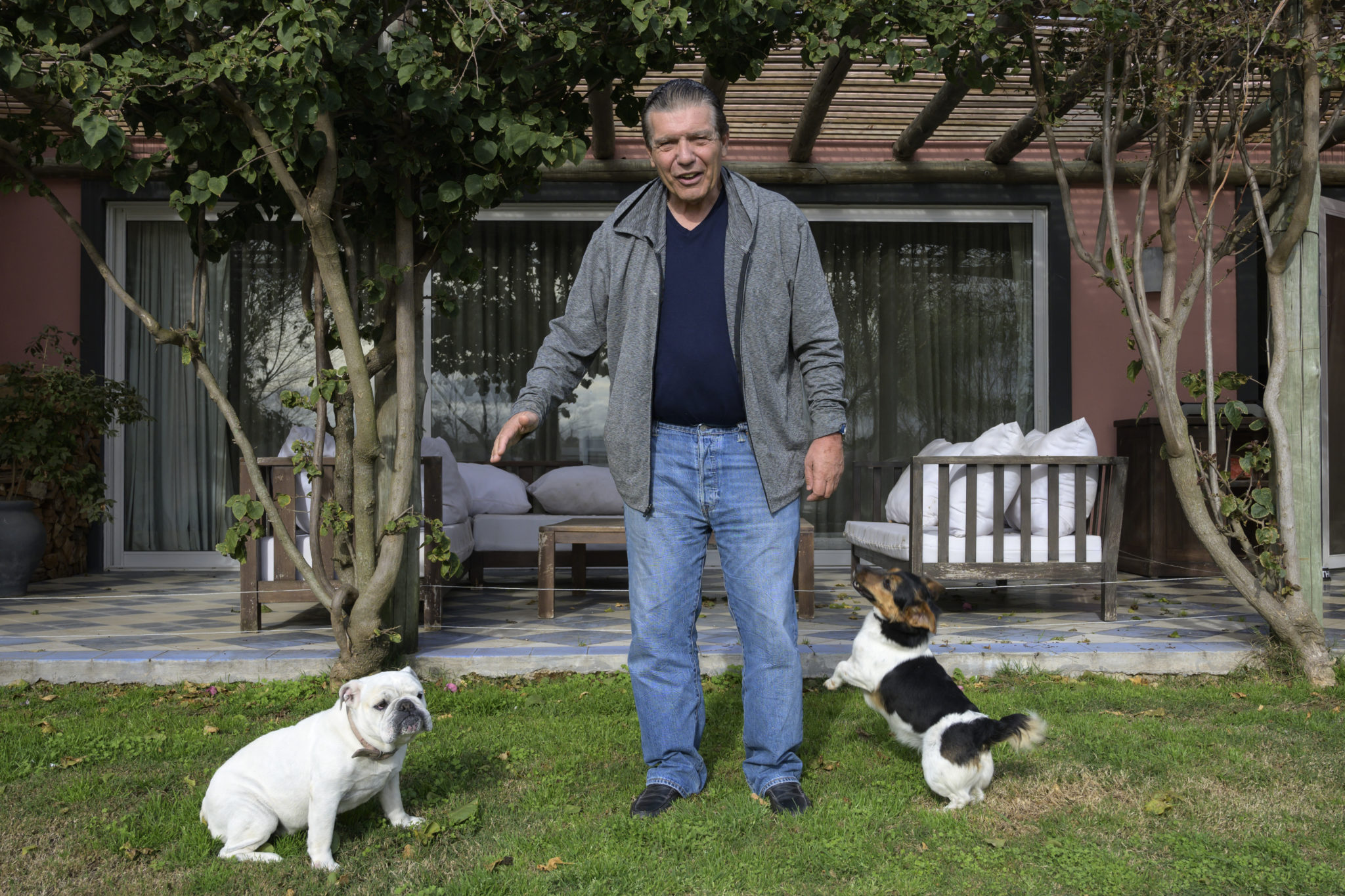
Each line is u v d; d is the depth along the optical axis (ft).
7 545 18.01
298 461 11.19
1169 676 12.25
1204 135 13.48
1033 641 12.96
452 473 17.07
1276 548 12.09
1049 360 23.40
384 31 11.12
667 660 7.82
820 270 7.95
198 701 10.84
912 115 21.11
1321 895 6.16
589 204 23.22
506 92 10.98
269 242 23.08
